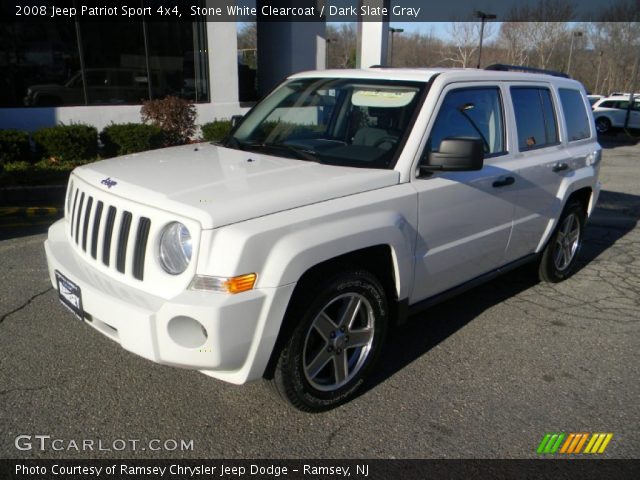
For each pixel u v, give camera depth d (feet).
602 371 12.17
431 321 14.38
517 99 14.17
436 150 11.37
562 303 15.88
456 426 10.05
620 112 80.02
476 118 12.70
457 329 13.94
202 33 38.34
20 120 32.99
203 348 8.23
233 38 38.86
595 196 17.84
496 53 174.91
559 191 15.65
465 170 10.63
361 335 10.58
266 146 12.58
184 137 32.81
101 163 11.63
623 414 10.62
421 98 11.51
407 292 11.09
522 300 15.98
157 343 8.29
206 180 9.73
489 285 17.12
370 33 38.32
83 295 9.08
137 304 8.38
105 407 10.09
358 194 10.02
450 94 11.94
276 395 9.76
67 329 12.79
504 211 13.41
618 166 44.60
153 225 8.65
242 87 49.62
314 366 9.92
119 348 12.08
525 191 14.02
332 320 10.11
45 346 12.02
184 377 11.14
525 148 14.33
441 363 12.24
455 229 11.95
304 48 45.14
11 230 20.52
